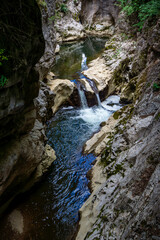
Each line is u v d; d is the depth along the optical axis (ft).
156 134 10.87
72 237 13.87
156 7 27.81
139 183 9.73
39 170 18.51
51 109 30.14
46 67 30.58
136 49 34.91
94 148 22.66
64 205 16.92
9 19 8.70
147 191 8.18
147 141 11.85
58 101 32.78
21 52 9.78
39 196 17.61
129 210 9.50
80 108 34.32
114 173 14.30
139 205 8.29
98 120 30.55
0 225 14.05
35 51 11.43
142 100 17.22
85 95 33.94
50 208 16.61
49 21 31.76
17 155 12.57
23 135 14.51
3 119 10.28
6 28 8.57
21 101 11.13
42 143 18.07
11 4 8.61
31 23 10.07
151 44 26.37
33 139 15.64
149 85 17.78
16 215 15.26
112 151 17.35
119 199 10.63
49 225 15.21
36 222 15.31
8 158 11.73
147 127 14.11
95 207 13.44
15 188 15.47
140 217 7.65
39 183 18.97
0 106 9.20
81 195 17.67
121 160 14.48
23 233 14.19
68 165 21.45
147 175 9.50
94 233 10.70
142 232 7.14
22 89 11.19
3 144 12.02
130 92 33.63
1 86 8.75
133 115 17.44
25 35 9.85
